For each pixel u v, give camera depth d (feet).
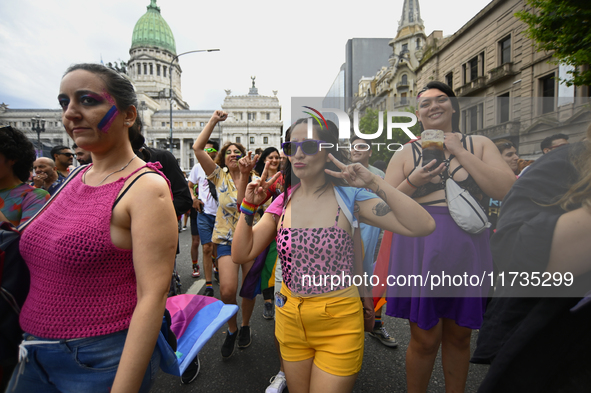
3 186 5.36
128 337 2.93
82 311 3.11
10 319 3.72
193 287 12.53
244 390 6.18
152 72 252.42
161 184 3.23
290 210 4.23
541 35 15.72
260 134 225.35
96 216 3.04
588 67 14.06
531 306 3.11
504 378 3.16
